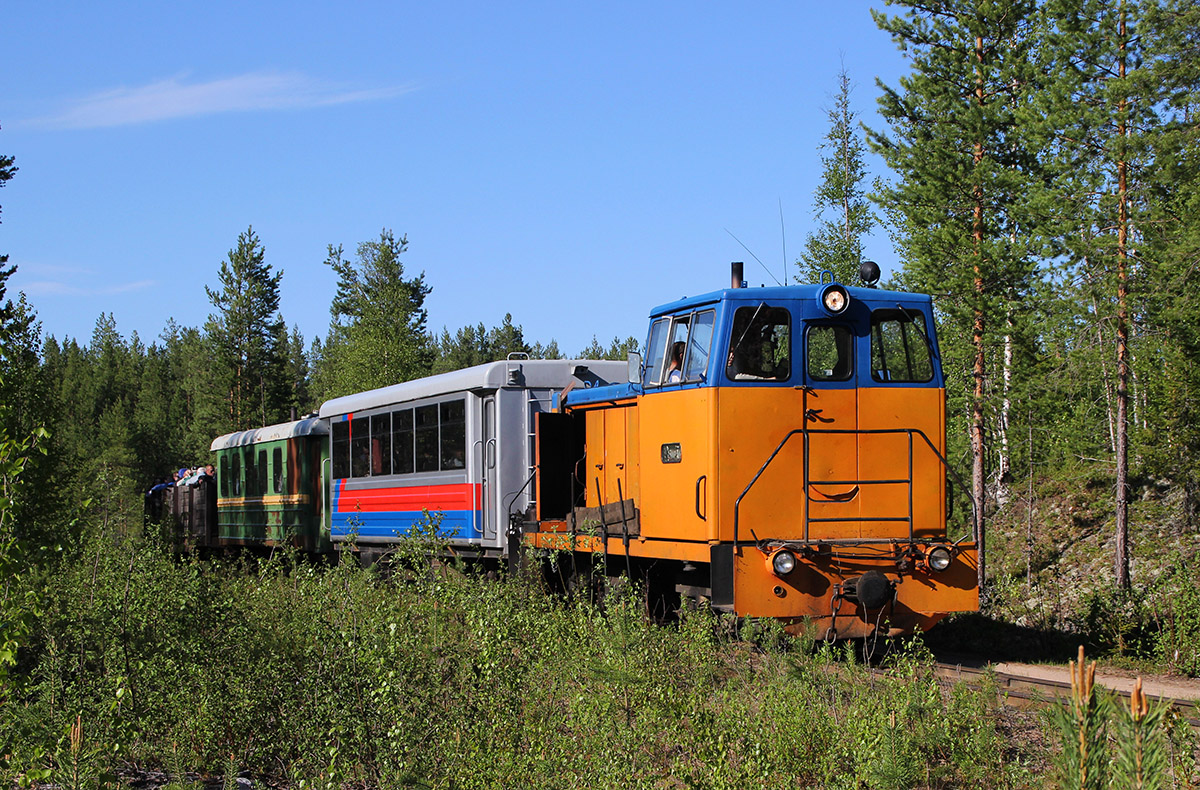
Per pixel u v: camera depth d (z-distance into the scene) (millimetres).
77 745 6586
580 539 13039
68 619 8039
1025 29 20406
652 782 6285
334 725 7043
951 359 21781
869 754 6488
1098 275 17734
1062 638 12945
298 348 120625
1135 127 17266
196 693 8195
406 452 17641
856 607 10273
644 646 8156
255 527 24469
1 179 17625
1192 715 7965
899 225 26312
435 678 7535
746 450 10406
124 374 104625
